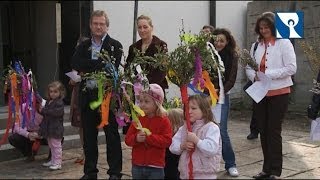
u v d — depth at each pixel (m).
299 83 10.02
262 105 5.24
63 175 5.43
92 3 8.45
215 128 4.63
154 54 5.18
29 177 5.34
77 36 8.55
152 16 9.59
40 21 9.13
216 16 10.99
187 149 4.60
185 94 4.77
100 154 6.42
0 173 5.52
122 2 8.91
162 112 4.73
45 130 5.69
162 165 4.71
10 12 9.05
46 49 9.05
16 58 9.13
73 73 5.46
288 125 8.91
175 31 10.05
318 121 5.68
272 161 5.17
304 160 6.24
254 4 11.30
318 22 9.30
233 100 10.97
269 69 5.14
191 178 4.60
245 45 11.60
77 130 7.19
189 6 10.34
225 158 5.48
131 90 4.80
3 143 6.31
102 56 4.80
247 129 8.53
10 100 6.05
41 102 6.02
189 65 4.68
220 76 5.15
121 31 8.91
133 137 4.68
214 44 5.55
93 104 4.67
